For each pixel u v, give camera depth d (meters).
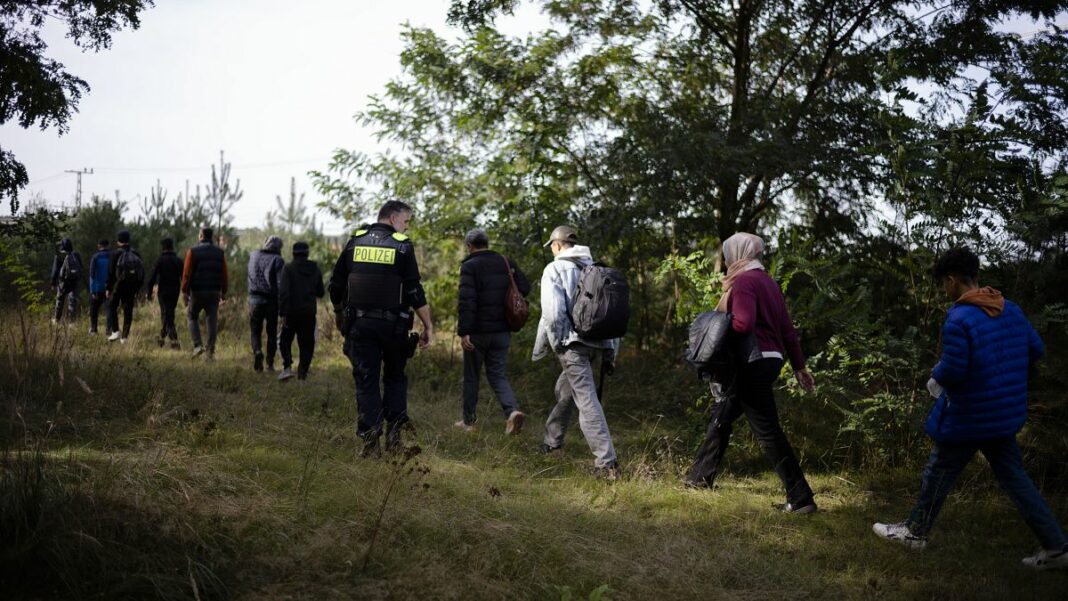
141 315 12.84
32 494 3.09
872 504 4.91
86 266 14.72
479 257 6.49
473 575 3.15
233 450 4.62
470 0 9.41
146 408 5.47
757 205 9.55
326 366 9.65
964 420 3.79
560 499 4.54
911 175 5.59
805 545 4.06
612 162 8.92
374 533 3.25
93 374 6.08
